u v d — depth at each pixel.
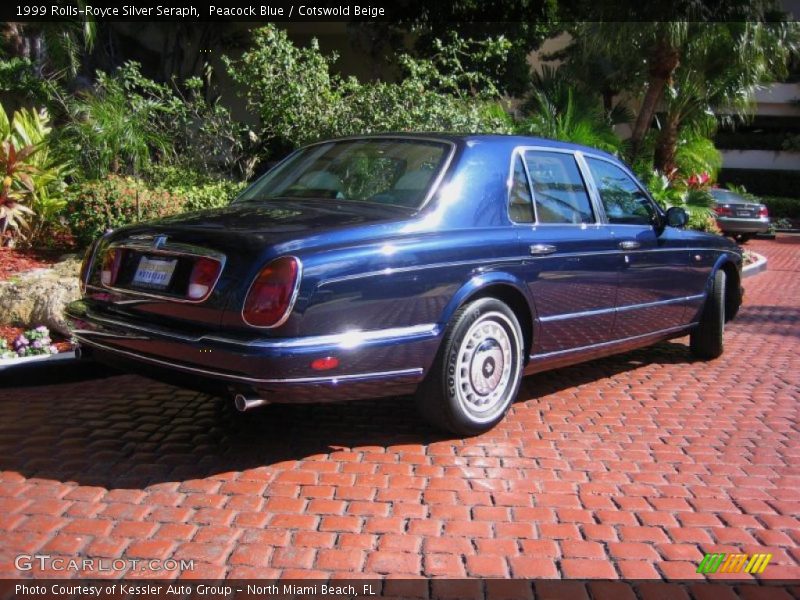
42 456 4.34
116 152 10.00
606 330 5.61
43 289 6.61
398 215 4.40
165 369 4.11
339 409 5.30
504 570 3.29
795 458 4.69
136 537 3.47
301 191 5.01
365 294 4.03
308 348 3.84
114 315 4.38
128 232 4.46
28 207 8.41
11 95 12.21
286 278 3.81
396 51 17.20
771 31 16.48
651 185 15.34
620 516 3.83
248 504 3.83
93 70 14.65
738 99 17.64
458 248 4.43
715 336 6.96
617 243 5.55
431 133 5.14
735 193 21.94
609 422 5.28
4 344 6.05
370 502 3.89
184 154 11.02
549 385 6.18
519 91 17.34
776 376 6.69
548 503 3.95
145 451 4.47
